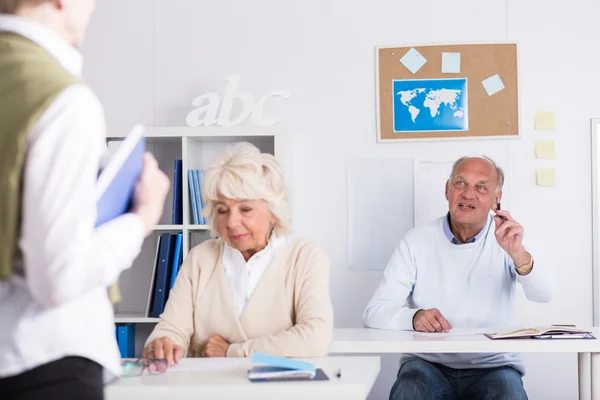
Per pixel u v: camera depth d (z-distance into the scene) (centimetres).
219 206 231
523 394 281
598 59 393
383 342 259
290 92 390
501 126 394
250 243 231
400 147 399
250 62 405
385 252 397
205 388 175
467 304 315
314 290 227
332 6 403
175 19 409
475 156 320
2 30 120
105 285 118
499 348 256
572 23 393
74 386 120
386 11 400
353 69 401
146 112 410
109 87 412
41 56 118
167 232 391
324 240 400
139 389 175
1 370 116
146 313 374
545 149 392
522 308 390
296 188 402
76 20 127
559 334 262
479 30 397
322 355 219
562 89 393
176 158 407
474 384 292
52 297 112
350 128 400
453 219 318
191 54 408
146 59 411
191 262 243
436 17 399
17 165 110
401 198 397
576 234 391
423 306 319
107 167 122
